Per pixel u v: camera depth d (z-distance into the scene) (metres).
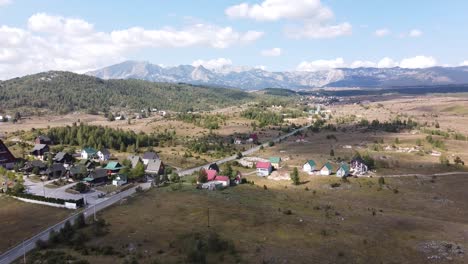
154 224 89.25
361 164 165.25
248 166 187.75
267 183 152.12
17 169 159.88
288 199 121.44
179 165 184.50
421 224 94.38
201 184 133.25
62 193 128.88
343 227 89.56
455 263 71.06
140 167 151.00
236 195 119.81
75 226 88.38
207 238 78.25
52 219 100.06
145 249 74.44
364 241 79.69
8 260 74.81
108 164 164.12
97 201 117.75
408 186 143.38
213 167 159.25
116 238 80.56
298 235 83.19
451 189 139.25
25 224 96.56
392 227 91.81
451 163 176.88
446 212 115.31
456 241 82.19
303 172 167.00
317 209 108.81
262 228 87.19
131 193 126.69
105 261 68.50
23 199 117.31
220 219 92.19
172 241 78.12
